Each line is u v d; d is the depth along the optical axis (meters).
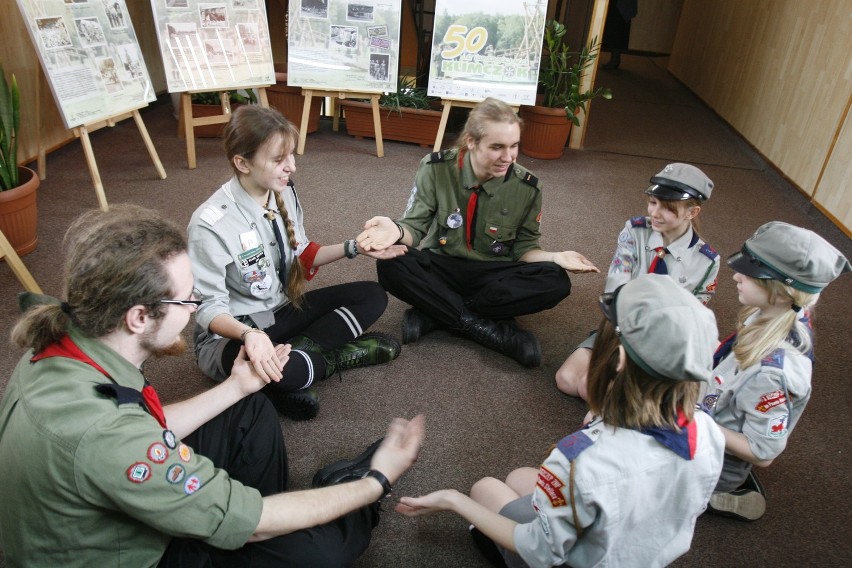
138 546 1.00
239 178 1.74
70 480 0.90
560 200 3.63
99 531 0.96
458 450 1.79
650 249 1.96
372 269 2.71
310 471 1.68
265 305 1.88
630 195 3.77
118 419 0.92
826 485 1.77
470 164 2.11
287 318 1.95
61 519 0.92
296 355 1.77
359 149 4.23
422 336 2.29
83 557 0.96
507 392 2.04
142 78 3.43
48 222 2.96
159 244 0.98
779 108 4.32
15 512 0.93
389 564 1.45
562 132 4.20
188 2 3.50
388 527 1.55
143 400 1.00
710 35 6.18
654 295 0.95
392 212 3.28
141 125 3.41
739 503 1.61
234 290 1.82
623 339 0.96
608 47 7.30
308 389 1.86
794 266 1.32
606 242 3.15
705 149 4.78
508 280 2.13
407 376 2.08
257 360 1.42
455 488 1.67
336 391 1.99
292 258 1.93
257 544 1.16
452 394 2.01
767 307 1.40
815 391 2.17
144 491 0.92
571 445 1.01
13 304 2.32
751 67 4.98
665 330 0.91
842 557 1.55
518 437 1.86
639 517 1.02
